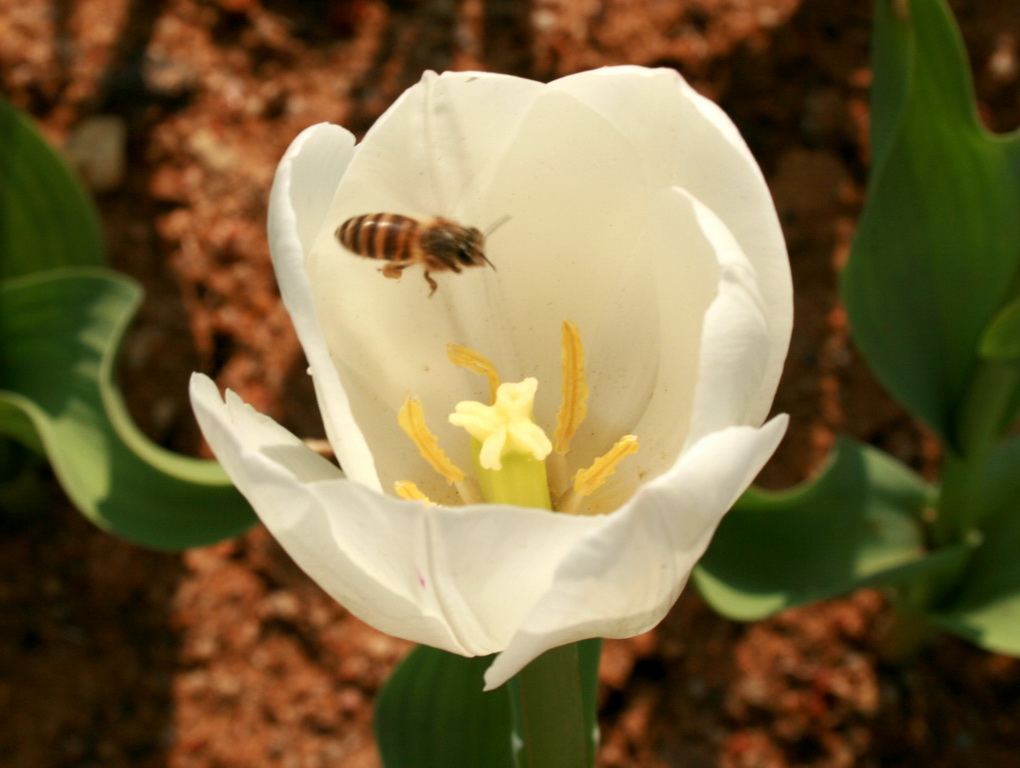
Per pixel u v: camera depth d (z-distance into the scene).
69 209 0.31
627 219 0.23
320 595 0.32
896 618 0.30
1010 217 0.27
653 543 0.21
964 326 0.27
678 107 0.22
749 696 0.31
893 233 0.27
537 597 0.21
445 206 0.23
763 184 0.22
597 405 0.24
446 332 0.24
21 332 0.29
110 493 0.28
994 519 0.29
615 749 0.31
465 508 0.21
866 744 0.31
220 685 0.31
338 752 0.31
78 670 0.31
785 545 0.28
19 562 0.32
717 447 0.21
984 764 0.31
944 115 0.26
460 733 0.25
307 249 0.22
